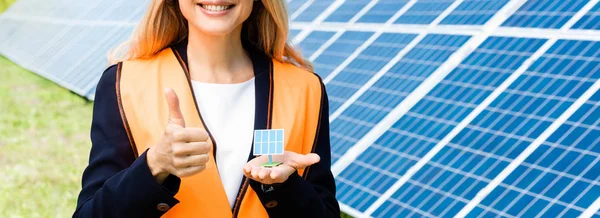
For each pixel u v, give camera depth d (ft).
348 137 13.64
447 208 11.20
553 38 12.22
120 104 7.55
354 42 15.99
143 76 7.68
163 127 7.47
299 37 17.58
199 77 7.79
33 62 28.53
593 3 12.35
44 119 23.59
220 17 7.51
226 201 7.54
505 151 11.32
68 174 19.63
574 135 10.84
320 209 7.55
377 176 12.43
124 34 23.95
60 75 25.70
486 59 12.87
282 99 7.80
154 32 7.81
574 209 10.12
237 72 7.89
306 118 7.88
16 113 24.27
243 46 8.12
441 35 14.21
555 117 11.21
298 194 7.41
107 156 7.52
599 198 9.97
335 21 17.11
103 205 7.24
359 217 12.01
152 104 7.55
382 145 12.95
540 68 11.99
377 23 15.97
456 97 12.62
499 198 10.86
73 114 23.89
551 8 12.85
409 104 13.24
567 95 11.35
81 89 23.63
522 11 13.30
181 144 6.85
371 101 14.06
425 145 12.26
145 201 7.13
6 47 32.12
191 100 7.62
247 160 7.63
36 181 19.29
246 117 7.75
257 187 7.38
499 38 13.08
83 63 25.08
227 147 7.63
